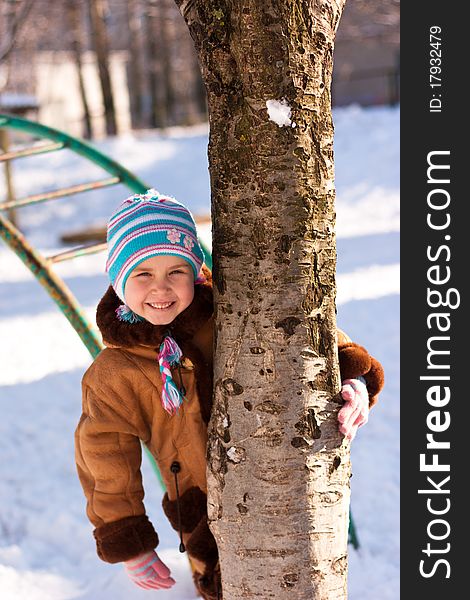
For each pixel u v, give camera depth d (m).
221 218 1.85
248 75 1.75
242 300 1.83
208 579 2.23
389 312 6.66
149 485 4.25
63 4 22.83
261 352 1.82
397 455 4.30
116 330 2.15
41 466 4.59
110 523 2.19
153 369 2.19
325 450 1.85
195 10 1.80
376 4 22.75
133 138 18.17
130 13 25.89
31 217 14.63
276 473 1.82
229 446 1.86
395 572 3.28
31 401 5.50
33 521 3.94
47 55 27.88
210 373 2.16
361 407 1.93
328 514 1.85
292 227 1.79
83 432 2.18
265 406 1.82
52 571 3.50
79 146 4.08
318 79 1.79
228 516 1.87
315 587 1.85
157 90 24.92
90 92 31.20
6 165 13.39
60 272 10.44
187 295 2.09
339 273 8.49
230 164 1.81
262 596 1.85
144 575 2.21
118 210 2.13
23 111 15.48
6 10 15.41
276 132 1.76
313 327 1.83
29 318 8.02
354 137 15.15
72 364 6.30
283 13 1.74
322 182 1.82
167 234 2.06
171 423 2.22
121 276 2.08
